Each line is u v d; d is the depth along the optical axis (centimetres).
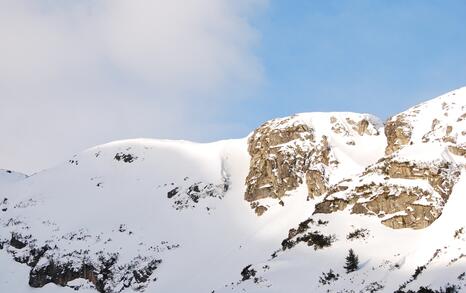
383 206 11062
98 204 16950
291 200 15550
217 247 14375
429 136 13862
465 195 10225
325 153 16262
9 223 16725
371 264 9356
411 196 10900
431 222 10362
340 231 10800
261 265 10756
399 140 14625
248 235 14538
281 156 16575
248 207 16038
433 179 11106
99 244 15212
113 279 14262
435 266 8044
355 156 16288
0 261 15700
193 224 15512
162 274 13912
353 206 11419
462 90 15062
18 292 14700
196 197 16500
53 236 15850
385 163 12031
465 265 7512
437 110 14712
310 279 9569
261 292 9569
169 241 14962
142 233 15400
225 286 11138
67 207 17075
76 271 14688
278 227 14250
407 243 9881
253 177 16738
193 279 13225
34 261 15400
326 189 14988
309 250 10662
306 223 11612
